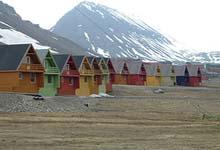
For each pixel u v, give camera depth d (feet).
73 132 98.63
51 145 79.00
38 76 207.31
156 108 174.50
